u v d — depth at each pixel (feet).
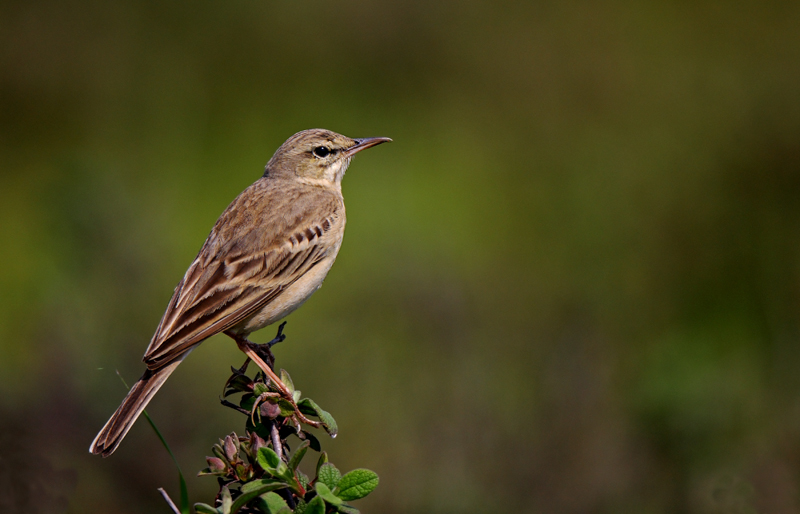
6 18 64.44
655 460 34.27
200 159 60.03
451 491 32.96
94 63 65.10
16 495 28.25
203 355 40.57
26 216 54.65
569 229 57.36
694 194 58.75
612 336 44.14
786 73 65.57
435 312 40.29
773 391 38.45
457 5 70.54
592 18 71.51
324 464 16.03
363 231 54.60
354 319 40.63
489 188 60.95
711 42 70.03
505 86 69.51
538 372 37.47
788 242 53.36
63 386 33.06
